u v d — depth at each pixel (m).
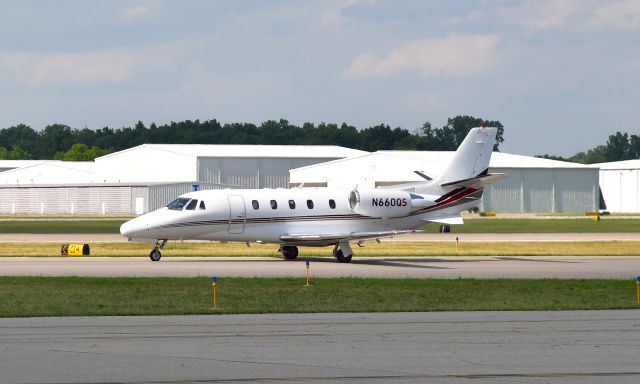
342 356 60.91
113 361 58.94
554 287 109.38
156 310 85.00
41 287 104.69
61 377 53.97
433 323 77.19
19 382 52.59
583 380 53.62
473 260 159.62
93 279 113.69
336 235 148.12
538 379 53.91
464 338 68.62
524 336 69.69
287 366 57.41
